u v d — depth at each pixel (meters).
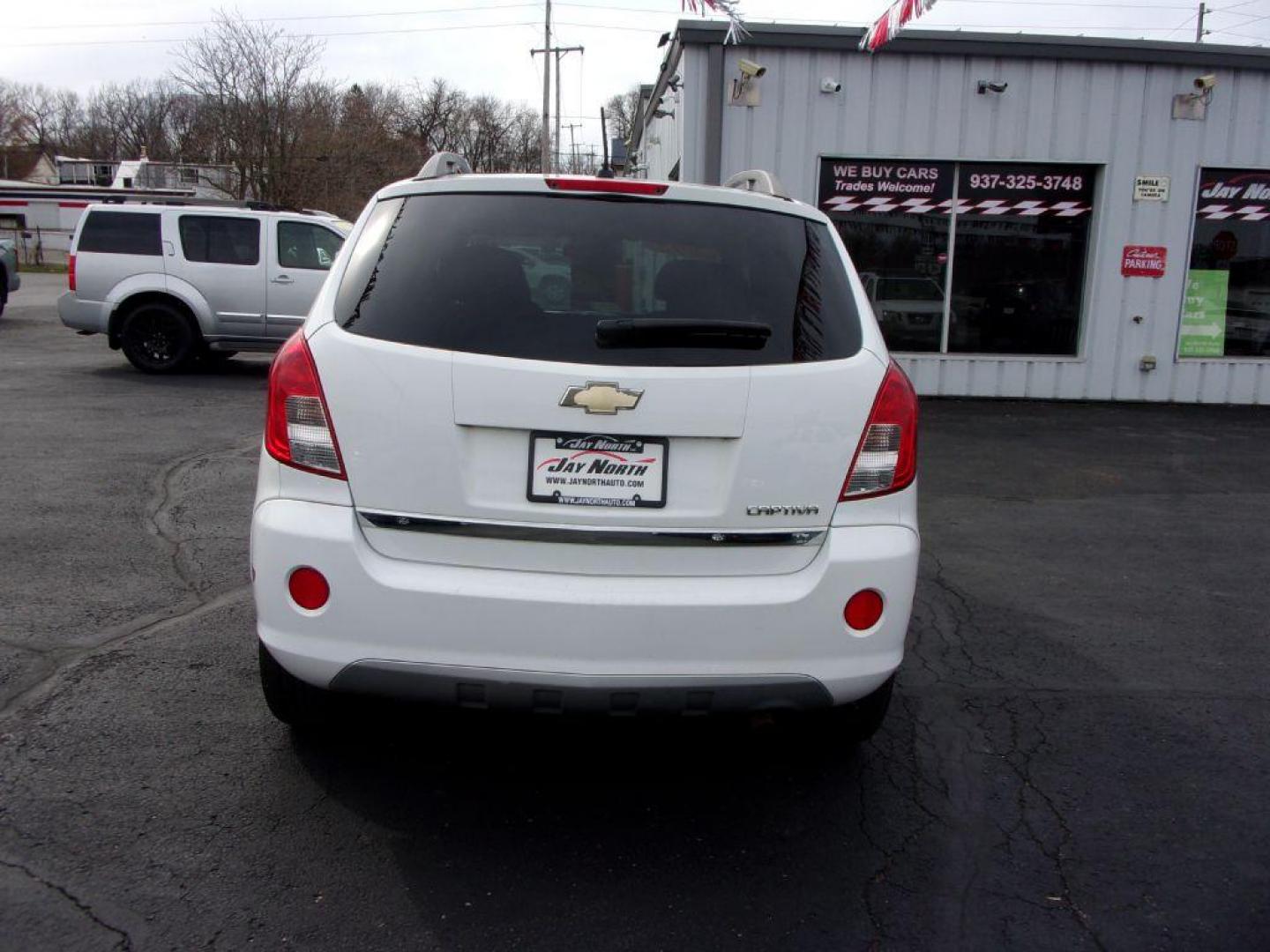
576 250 2.94
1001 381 12.62
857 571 2.83
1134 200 12.30
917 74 11.95
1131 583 5.68
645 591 2.75
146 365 12.26
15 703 3.61
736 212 3.10
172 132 61.66
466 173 3.62
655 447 2.76
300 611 2.78
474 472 2.76
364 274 2.91
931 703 4.00
